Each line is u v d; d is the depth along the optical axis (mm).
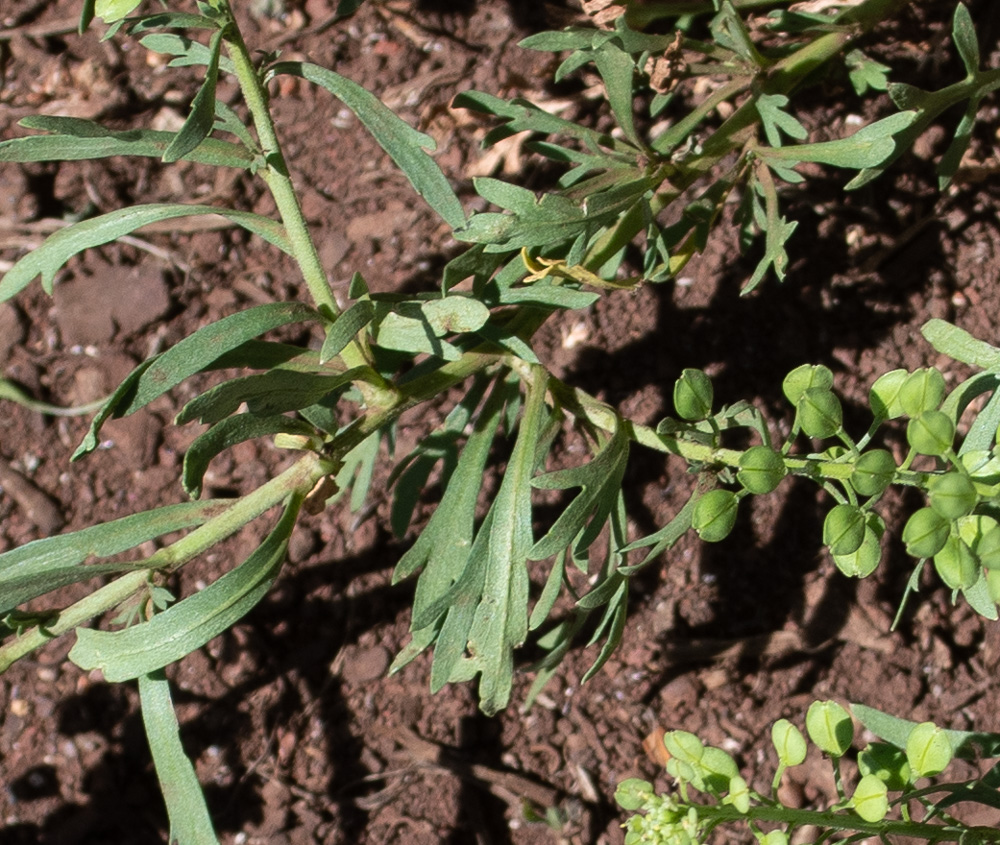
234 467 172
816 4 168
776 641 162
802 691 161
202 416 109
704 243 147
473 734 162
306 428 119
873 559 108
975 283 170
